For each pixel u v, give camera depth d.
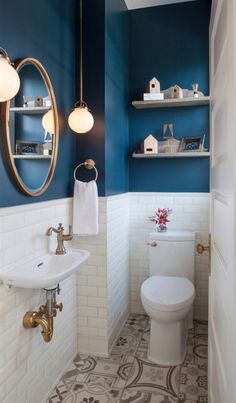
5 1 1.39
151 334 2.17
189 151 2.67
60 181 1.99
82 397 1.79
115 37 2.41
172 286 2.27
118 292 2.52
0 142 1.38
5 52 1.30
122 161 2.68
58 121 1.93
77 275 2.23
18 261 1.50
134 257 2.92
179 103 2.69
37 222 1.68
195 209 2.80
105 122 2.17
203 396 1.79
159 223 2.75
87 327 2.23
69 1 2.08
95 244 2.19
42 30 1.73
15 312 1.47
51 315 1.60
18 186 1.49
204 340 2.41
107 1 2.19
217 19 1.18
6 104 1.37
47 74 1.76
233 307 0.82
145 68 2.87
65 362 2.05
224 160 1.01
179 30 2.79
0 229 1.37
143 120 2.88
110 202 2.28
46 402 1.75
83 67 2.18
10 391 1.43
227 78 0.93
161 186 2.87
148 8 2.85
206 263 2.75
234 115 0.81
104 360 2.15
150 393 1.82
